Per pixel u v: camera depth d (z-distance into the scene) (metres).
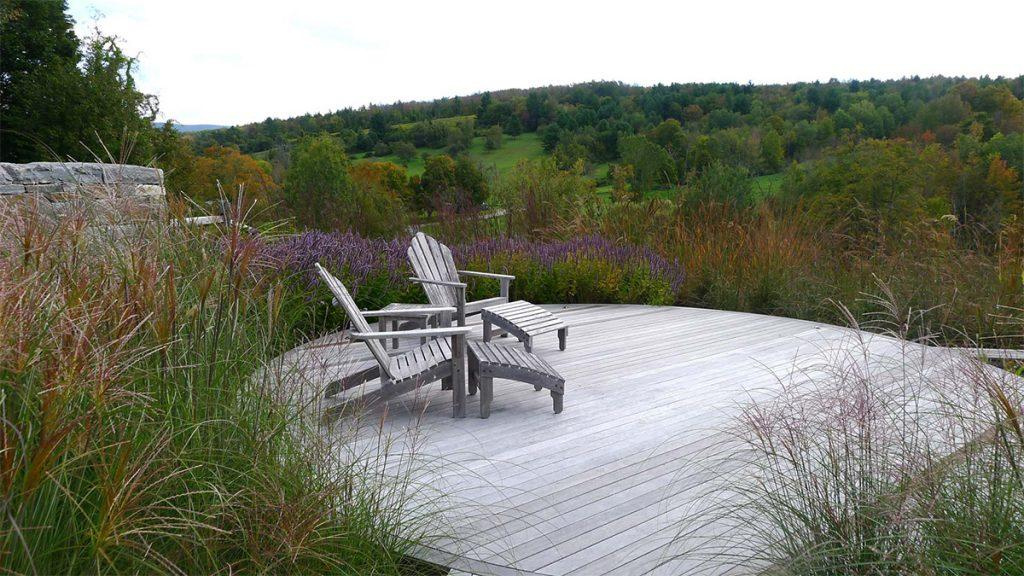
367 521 2.50
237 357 2.77
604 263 9.13
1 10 20.14
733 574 2.49
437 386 5.12
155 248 2.85
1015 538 1.94
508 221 12.33
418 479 3.41
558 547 2.77
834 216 10.75
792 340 6.71
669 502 3.18
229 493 2.20
